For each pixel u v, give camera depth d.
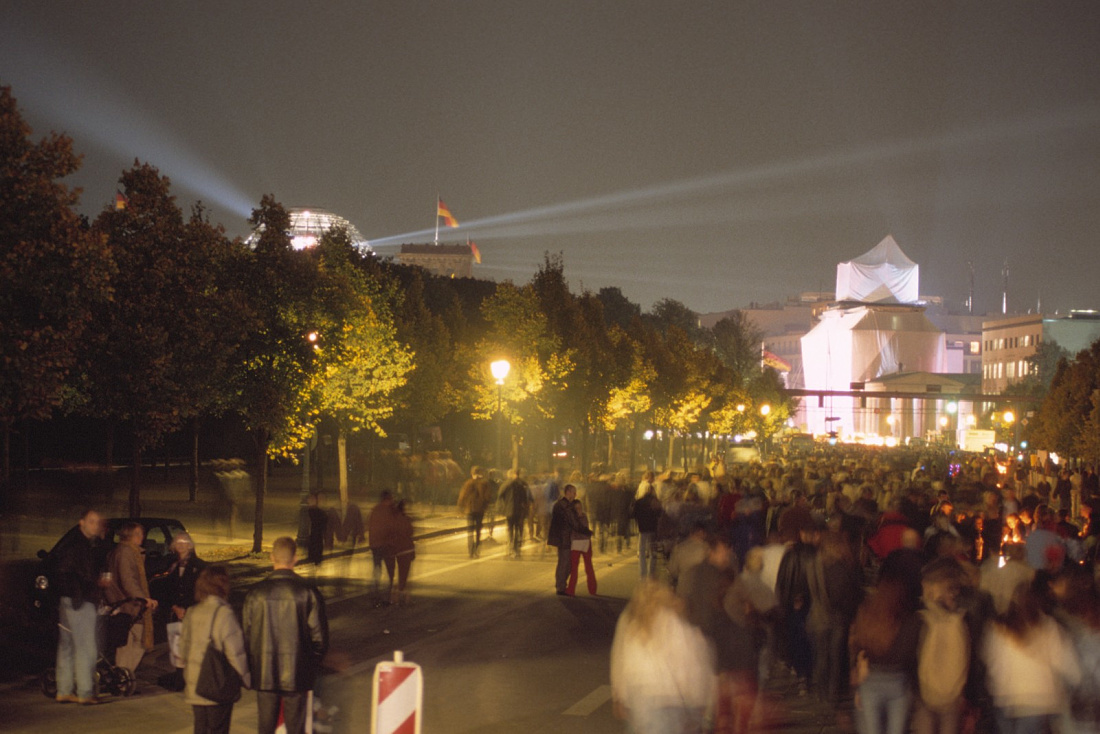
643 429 70.69
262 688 7.80
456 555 25.77
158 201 18.83
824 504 21.88
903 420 183.88
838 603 11.04
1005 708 7.62
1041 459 58.78
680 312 128.50
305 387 23.45
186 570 11.59
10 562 16.47
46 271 12.83
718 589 9.16
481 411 45.06
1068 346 157.50
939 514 14.05
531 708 10.64
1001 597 10.02
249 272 23.08
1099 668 7.66
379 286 35.03
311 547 21.34
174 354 18.52
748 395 100.56
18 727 9.85
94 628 10.88
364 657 13.31
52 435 44.25
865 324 193.50
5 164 12.66
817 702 11.09
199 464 53.72
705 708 7.42
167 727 9.88
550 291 48.22
